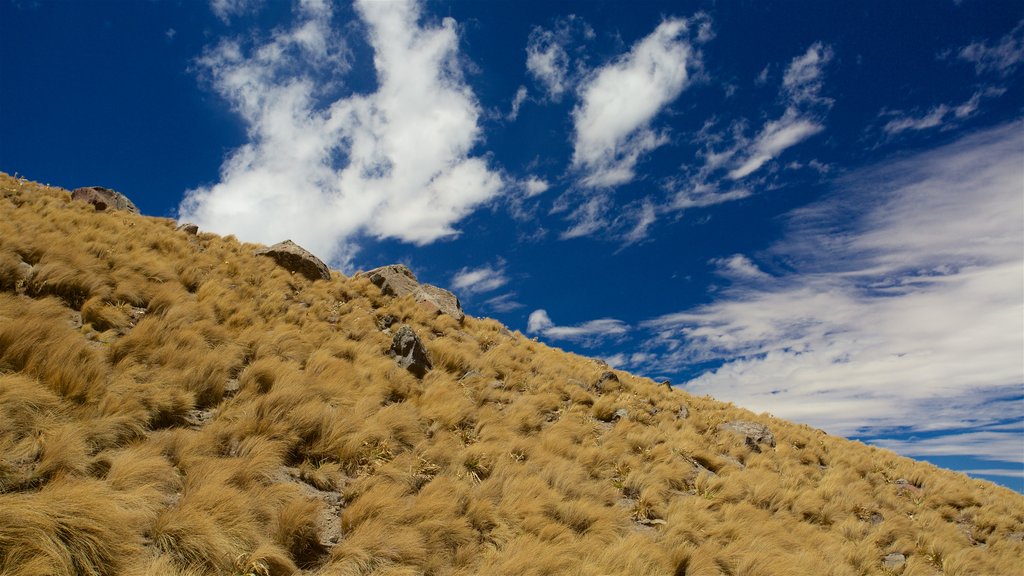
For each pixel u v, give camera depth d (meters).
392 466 6.73
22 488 3.97
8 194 13.65
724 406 21.27
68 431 4.59
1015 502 16.27
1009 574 9.86
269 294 13.05
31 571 3.19
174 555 4.01
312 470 6.22
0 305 6.50
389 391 9.76
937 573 9.30
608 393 15.81
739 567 6.96
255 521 4.73
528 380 14.04
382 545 5.05
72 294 8.37
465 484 6.82
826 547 8.86
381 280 19.30
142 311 9.09
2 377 4.77
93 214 13.98
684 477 10.48
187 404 6.38
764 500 10.48
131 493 4.31
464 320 18.69
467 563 5.43
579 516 7.11
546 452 9.06
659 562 6.42
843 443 20.39
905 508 13.04
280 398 7.09
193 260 13.59
